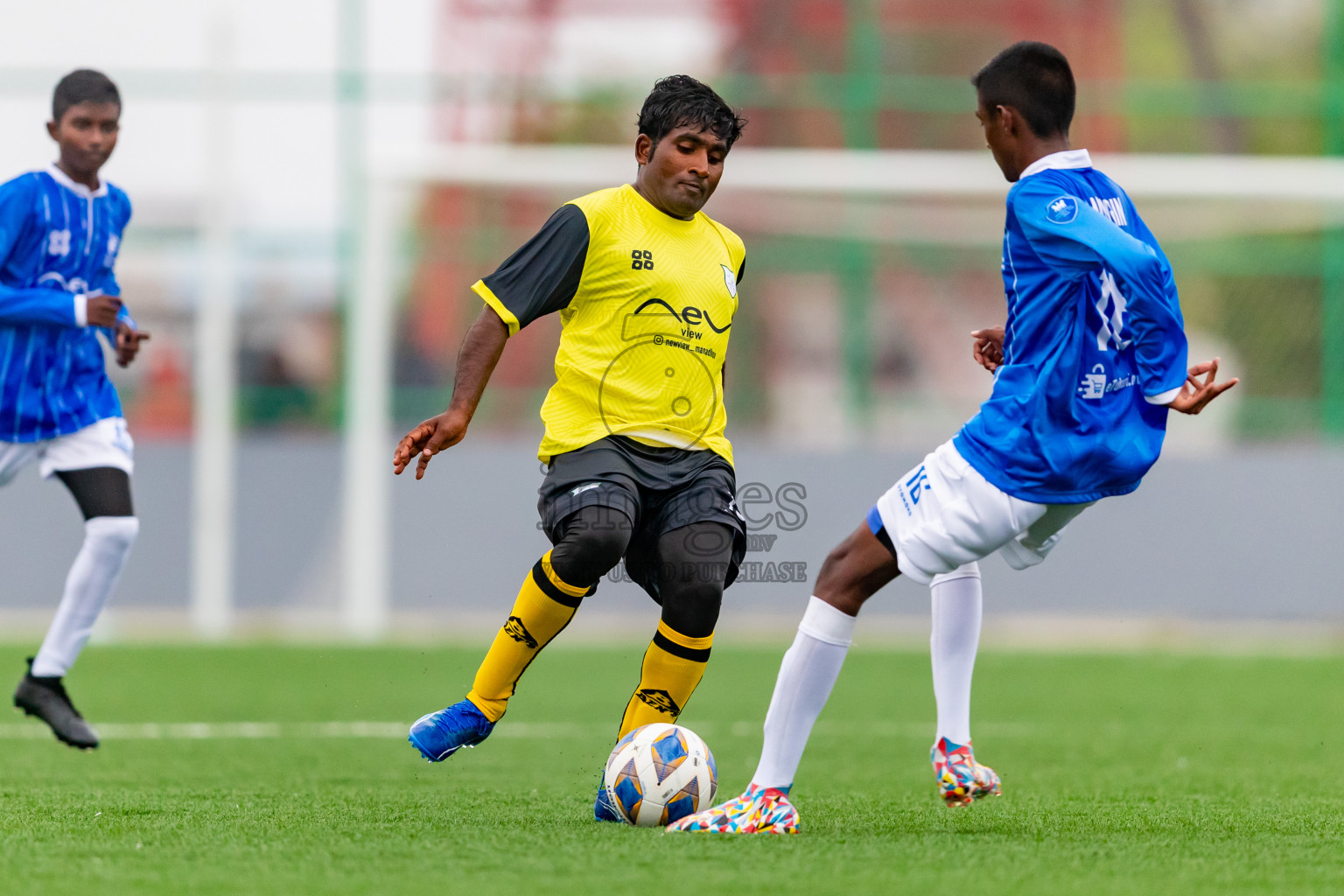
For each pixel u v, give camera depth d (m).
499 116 54.66
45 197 19.53
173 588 51.66
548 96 55.62
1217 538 51.44
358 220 52.81
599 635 47.97
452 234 54.81
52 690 19.58
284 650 41.22
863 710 29.64
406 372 54.59
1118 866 11.95
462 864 11.85
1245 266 57.66
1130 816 15.45
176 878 11.25
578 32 56.00
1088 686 34.12
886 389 56.72
